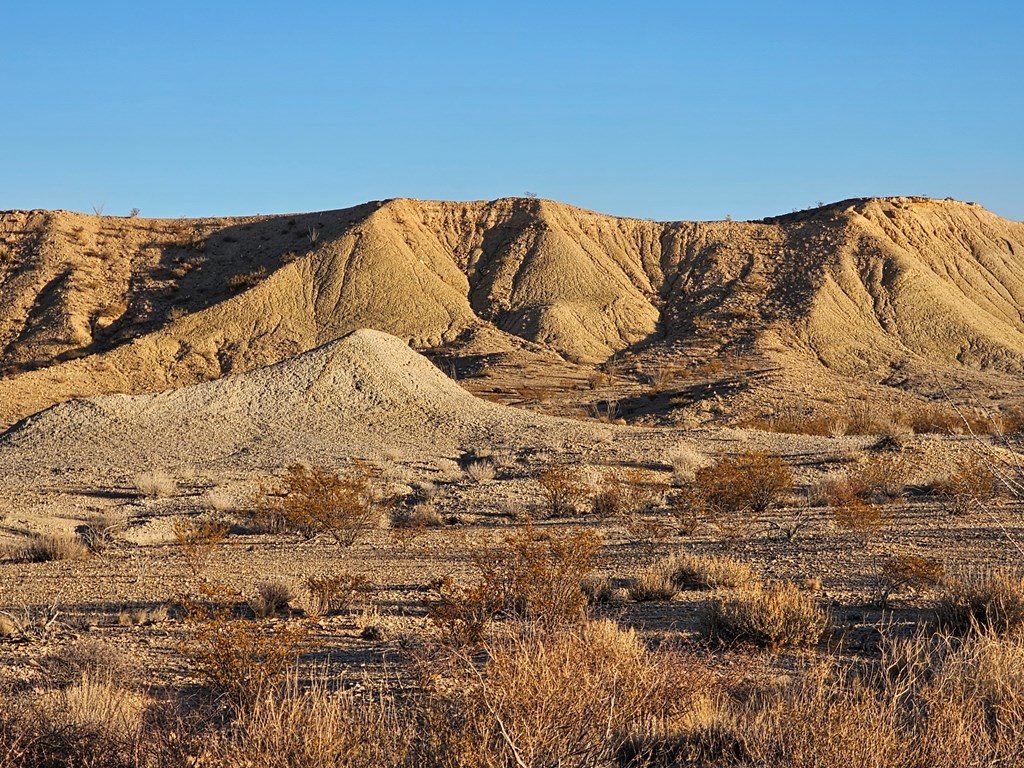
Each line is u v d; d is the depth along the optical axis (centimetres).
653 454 4291
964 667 894
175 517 3105
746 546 2347
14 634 1490
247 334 11481
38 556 2494
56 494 3641
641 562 2136
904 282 12600
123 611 1672
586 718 738
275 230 14250
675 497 3247
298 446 4612
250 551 2547
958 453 3744
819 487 3238
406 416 5134
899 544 2245
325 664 1127
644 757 741
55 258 13100
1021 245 15338
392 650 1287
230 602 1285
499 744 679
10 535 2845
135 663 1228
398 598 1770
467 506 3259
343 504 2694
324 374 5375
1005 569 1612
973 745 691
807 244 13800
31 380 9312
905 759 669
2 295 12450
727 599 1486
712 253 14088
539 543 1867
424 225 14425
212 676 1005
